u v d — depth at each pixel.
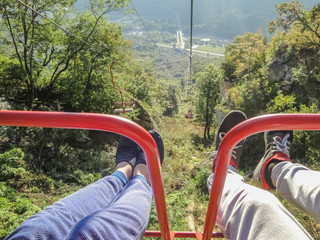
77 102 20.94
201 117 45.62
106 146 16.12
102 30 20.03
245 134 0.86
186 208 10.14
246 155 20.02
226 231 1.28
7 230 5.44
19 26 17.48
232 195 1.35
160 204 1.03
